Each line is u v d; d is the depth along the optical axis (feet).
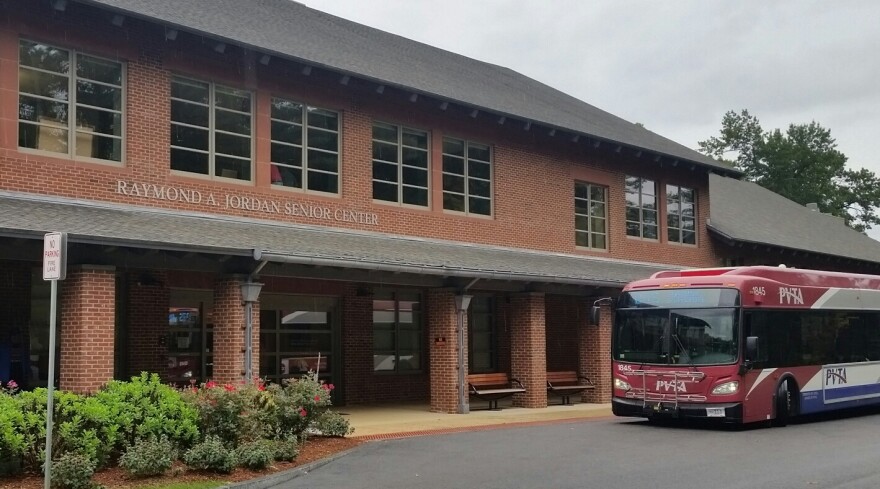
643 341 58.34
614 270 85.10
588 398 79.56
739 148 237.86
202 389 42.96
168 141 58.39
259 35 64.90
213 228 55.88
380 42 88.12
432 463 41.75
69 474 31.94
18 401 34.81
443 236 75.36
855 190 227.20
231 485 34.76
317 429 49.65
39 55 53.26
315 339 73.36
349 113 69.41
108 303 47.37
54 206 50.98
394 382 78.28
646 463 41.16
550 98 101.40
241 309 52.70
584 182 90.43
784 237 115.03
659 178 98.89
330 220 66.95
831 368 63.72
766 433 54.65
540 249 84.17
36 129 52.70
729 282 56.34
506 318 88.43
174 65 59.21
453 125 77.41
